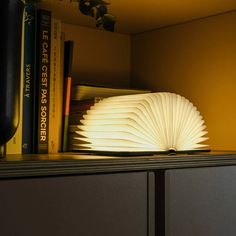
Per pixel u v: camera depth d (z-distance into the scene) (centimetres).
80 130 88
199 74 106
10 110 62
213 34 103
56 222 57
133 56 124
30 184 54
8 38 62
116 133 76
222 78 101
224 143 100
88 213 60
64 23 111
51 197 56
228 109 100
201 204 74
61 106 90
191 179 73
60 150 90
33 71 83
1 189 52
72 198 58
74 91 98
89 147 82
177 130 80
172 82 113
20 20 64
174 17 105
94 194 60
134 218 65
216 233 76
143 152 72
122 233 63
